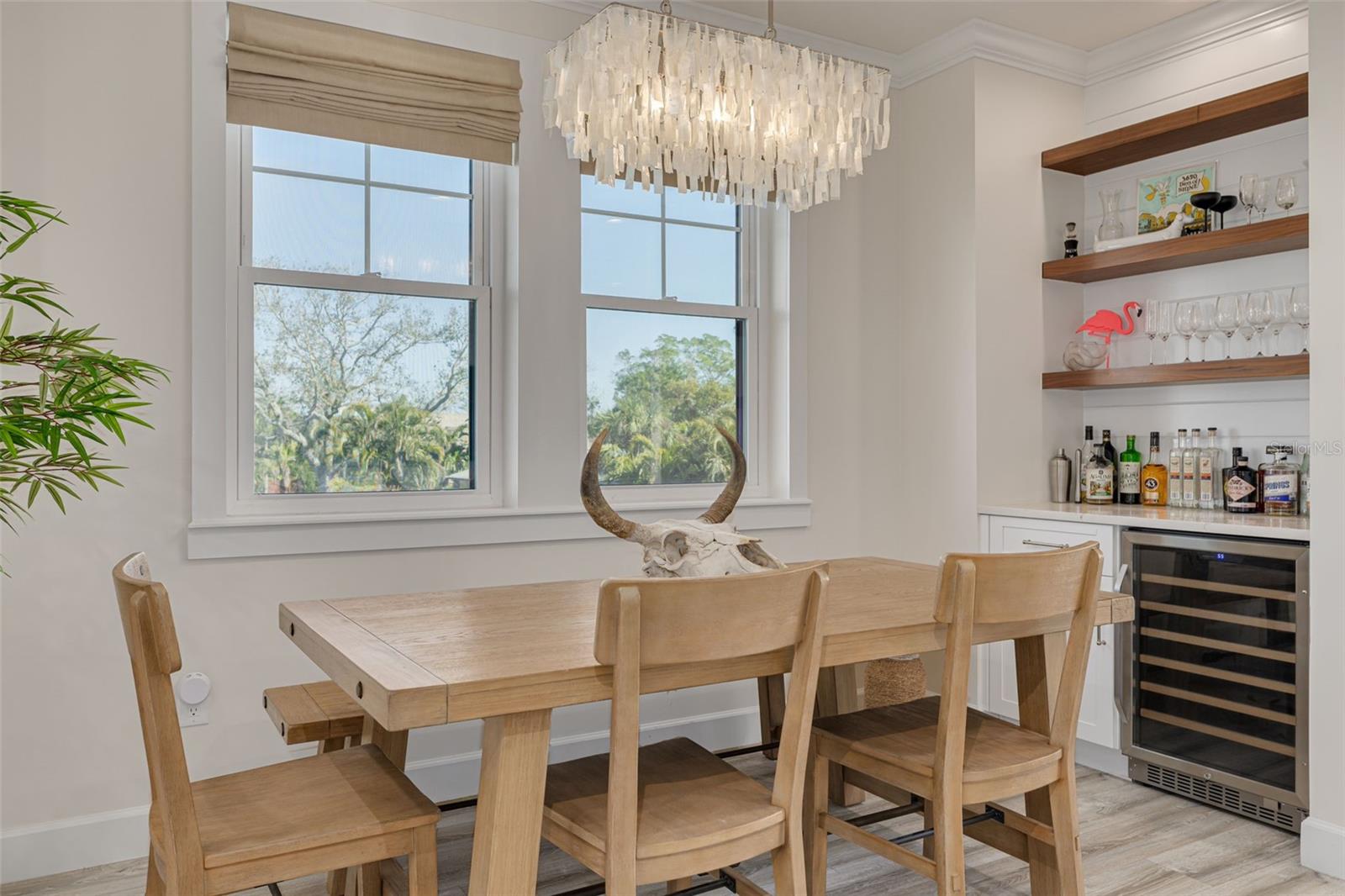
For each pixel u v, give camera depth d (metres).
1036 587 1.97
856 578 2.61
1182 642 2.99
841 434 3.86
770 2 2.35
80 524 2.54
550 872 2.55
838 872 2.55
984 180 3.69
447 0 3.03
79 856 2.53
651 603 1.55
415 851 1.68
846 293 3.88
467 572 3.06
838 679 2.88
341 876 2.26
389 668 1.60
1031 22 3.60
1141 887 2.43
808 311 3.78
